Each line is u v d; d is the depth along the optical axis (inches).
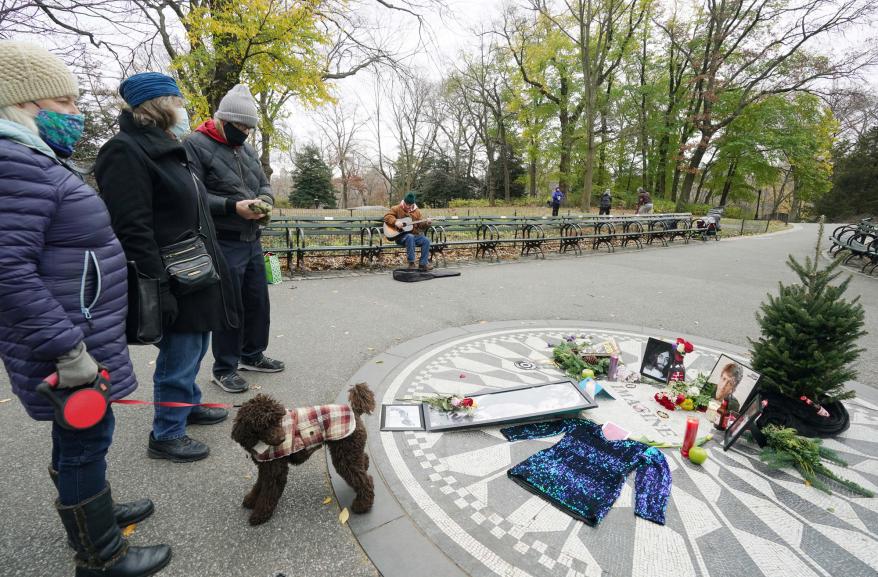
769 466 115.5
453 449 118.0
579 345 184.4
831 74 796.0
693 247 564.4
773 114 978.7
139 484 101.3
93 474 71.6
